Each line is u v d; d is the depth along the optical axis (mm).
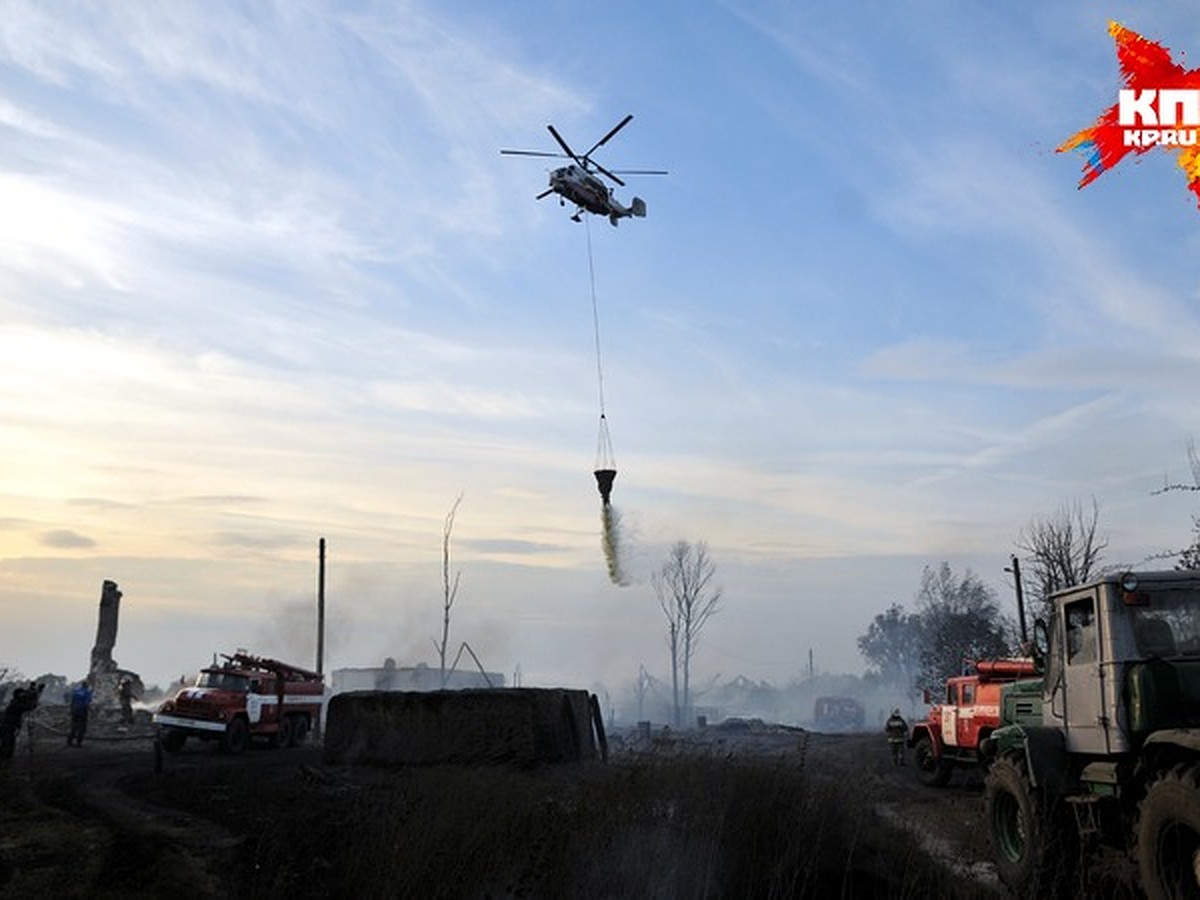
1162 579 8859
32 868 9141
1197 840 7160
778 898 8242
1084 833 8938
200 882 8719
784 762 9969
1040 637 10164
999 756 10547
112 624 39469
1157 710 8242
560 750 17406
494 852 8406
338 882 8578
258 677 25734
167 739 24094
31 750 17125
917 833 11047
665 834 8562
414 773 13203
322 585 39562
